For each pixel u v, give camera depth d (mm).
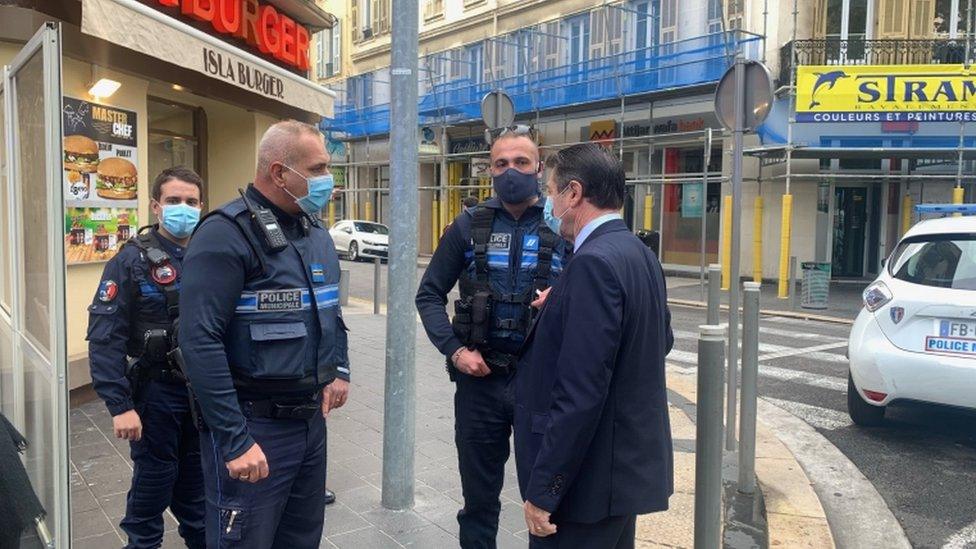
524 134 3135
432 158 27125
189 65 6016
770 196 17750
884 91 15414
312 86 8547
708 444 2480
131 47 5289
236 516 2391
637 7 20062
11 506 2193
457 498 4145
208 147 9211
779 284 15758
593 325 2098
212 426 2271
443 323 3209
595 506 2184
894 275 5543
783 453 5141
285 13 9008
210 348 2250
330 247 2684
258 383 2395
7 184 3369
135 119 6609
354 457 4809
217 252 2285
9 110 3232
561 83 21969
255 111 8938
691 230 19531
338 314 2682
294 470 2514
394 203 3848
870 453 5375
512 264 3125
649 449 2230
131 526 3236
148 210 6891
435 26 27234
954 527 4152
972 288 5086
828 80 15555
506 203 3154
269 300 2389
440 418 5754
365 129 29781
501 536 3723
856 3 16688
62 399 2561
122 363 3082
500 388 3121
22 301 3295
